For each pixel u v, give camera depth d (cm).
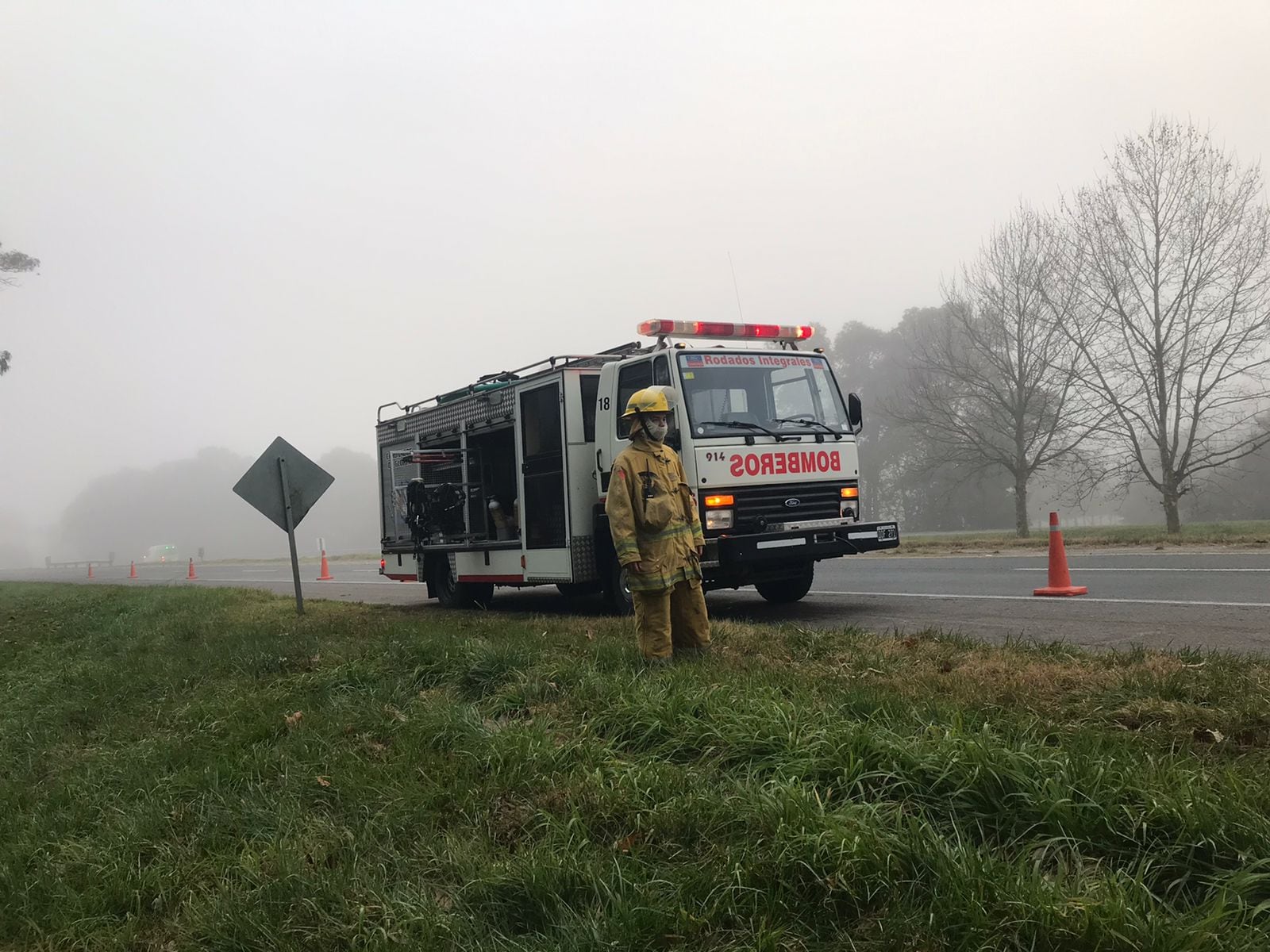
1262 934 258
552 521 1083
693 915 314
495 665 664
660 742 475
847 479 1028
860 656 635
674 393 928
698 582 693
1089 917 265
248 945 360
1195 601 894
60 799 574
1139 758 371
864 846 318
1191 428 2239
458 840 408
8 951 405
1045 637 759
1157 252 2203
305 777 518
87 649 1180
